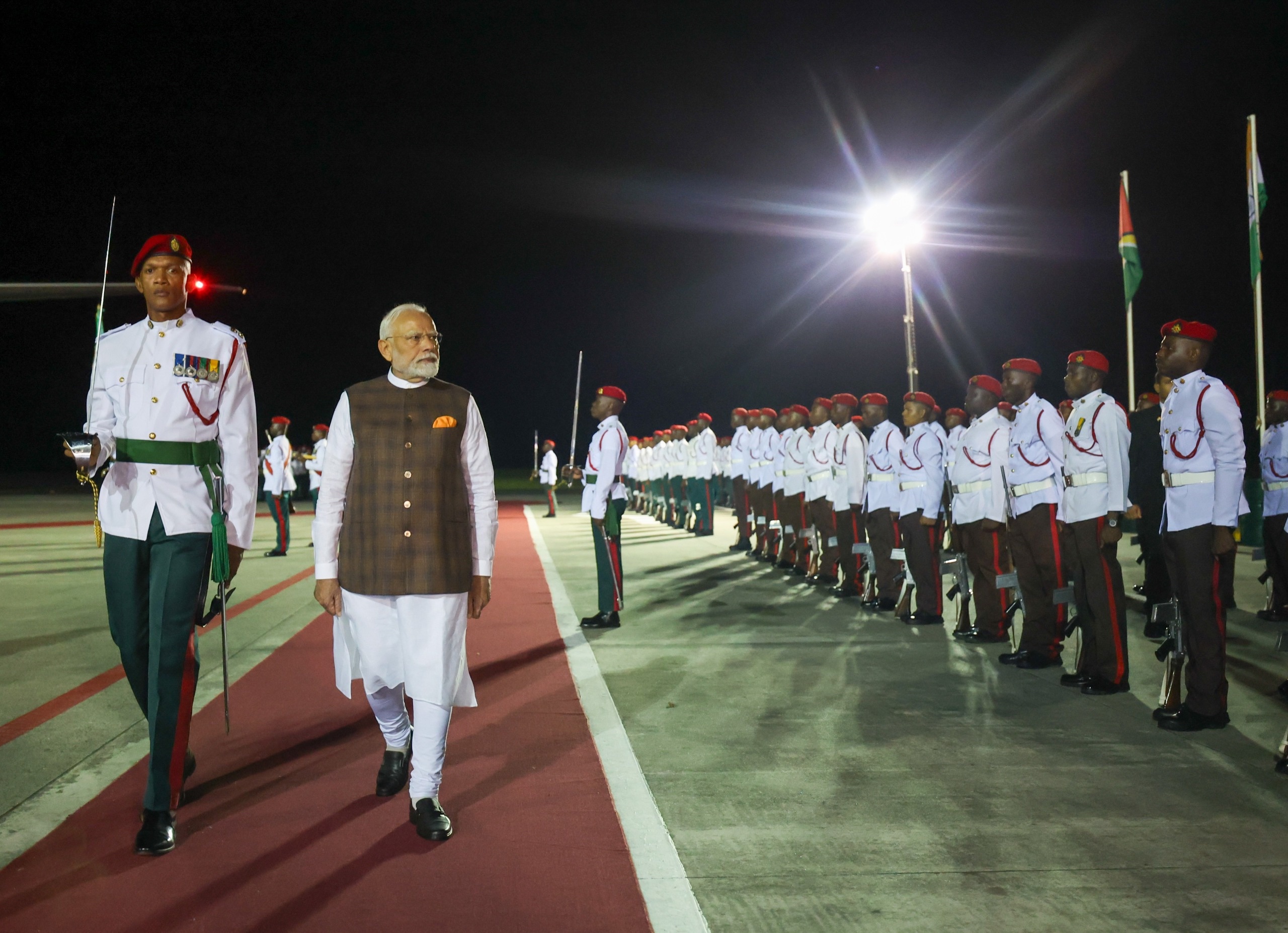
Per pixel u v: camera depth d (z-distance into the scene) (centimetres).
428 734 360
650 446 2353
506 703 548
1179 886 321
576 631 775
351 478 374
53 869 329
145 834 342
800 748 470
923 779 427
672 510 2052
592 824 371
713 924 294
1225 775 432
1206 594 504
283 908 301
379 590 361
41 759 444
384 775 402
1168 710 515
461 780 420
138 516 363
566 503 2962
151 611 364
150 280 370
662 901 307
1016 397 689
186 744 365
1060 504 616
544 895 311
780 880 324
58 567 1203
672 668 643
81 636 745
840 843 355
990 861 340
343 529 374
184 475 368
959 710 544
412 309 376
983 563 740
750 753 462
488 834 361
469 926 290
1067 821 377
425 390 375
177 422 368
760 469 1346
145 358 370
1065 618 664
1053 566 651
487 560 385
